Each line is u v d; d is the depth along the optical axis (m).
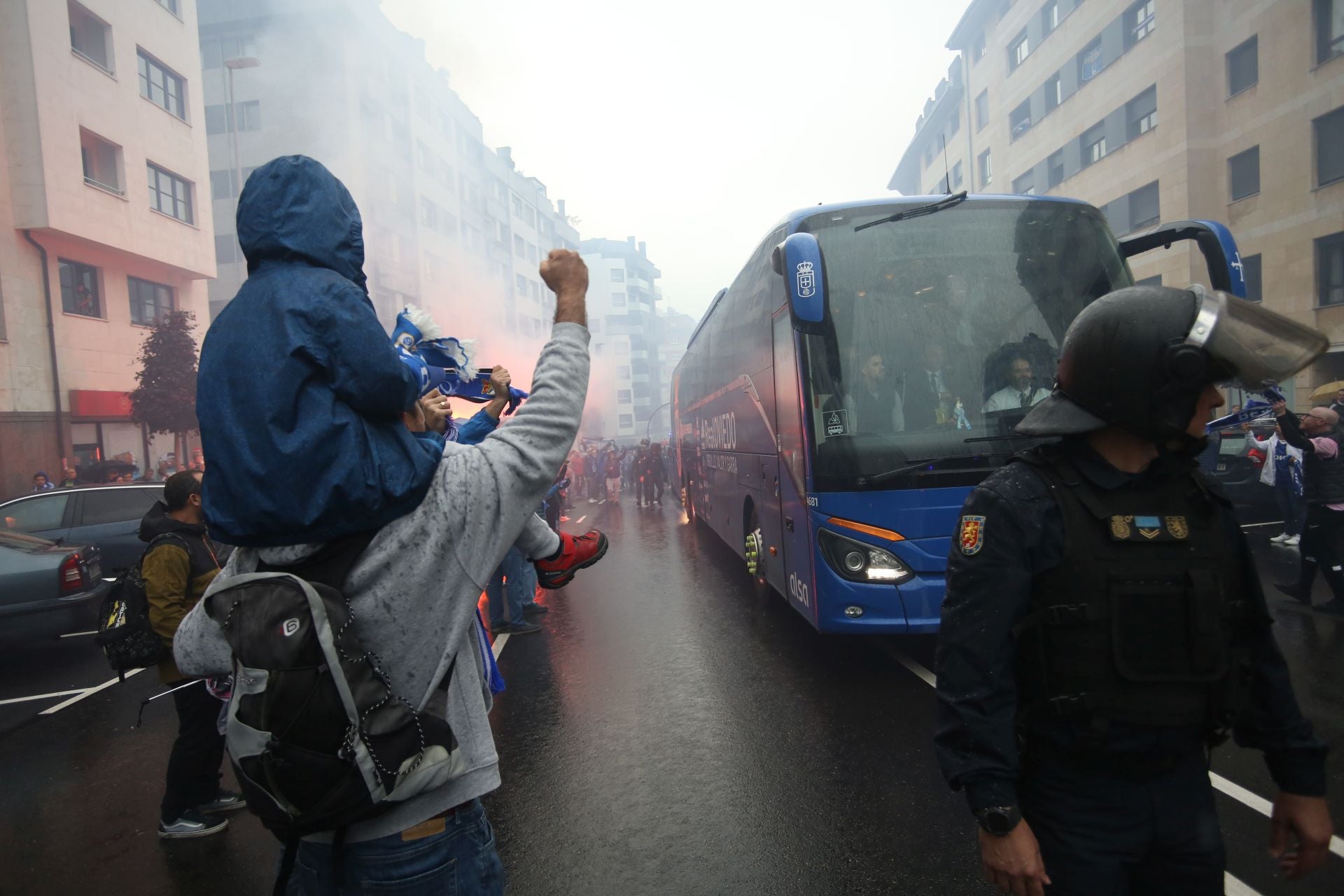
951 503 5.20
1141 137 23.05
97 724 5.93
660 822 3.77
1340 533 6.65
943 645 1.65
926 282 5.63
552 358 1.54
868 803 3.80
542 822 3.85
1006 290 5.63
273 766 1.25
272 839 3.88
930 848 3.36
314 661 1.25
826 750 4.45
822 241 5.77
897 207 5.90
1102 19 24.75
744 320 8.35
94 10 20.56
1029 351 5.46
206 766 3.95
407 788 1.30
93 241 20.20
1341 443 6.63
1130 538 1.55
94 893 3.46
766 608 8.11
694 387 14.41
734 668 6.13
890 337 5.51
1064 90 27.30
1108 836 1.56
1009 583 1.58
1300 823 1.61
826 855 3.37
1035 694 1.61
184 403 20.03
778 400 6.51
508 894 3.26
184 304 24.44
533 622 8.24
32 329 19.14
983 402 5.36
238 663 1.30
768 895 3.10
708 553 12.59
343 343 1.27
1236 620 1.58
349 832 1.37
